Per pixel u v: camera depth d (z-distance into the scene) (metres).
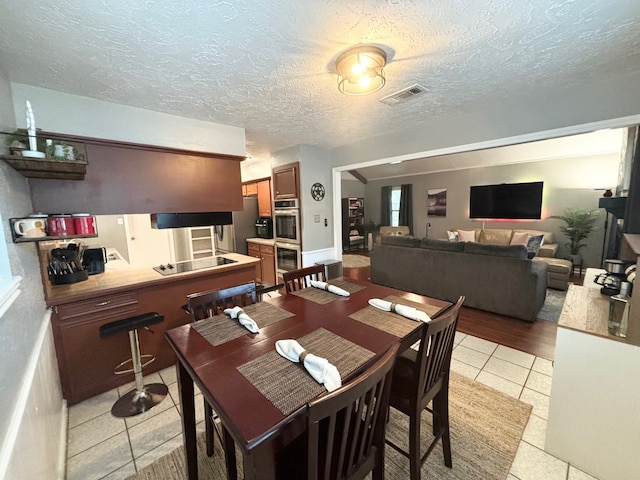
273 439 0.81
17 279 1.15
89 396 2.08
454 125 2.80
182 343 1.28
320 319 1.50
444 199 7.14
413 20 1.29
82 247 2.54
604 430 1.35
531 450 1.55
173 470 1.49
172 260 5.15
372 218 8.91
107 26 1.26
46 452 1.28
